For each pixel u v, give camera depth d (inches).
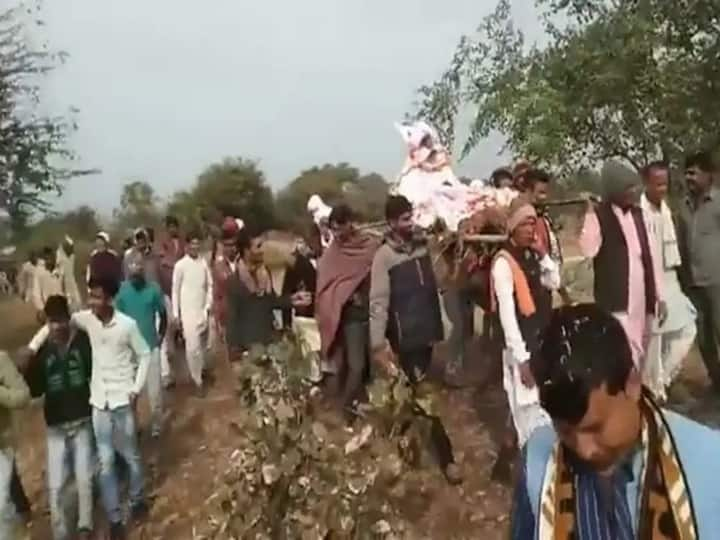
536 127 512.7
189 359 509.0
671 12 506.9
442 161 427.2
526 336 267.1
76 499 325.1
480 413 382.9
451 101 559.8
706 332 370.6
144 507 338.3
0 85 1184.8
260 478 243.8
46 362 314.0
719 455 99.9
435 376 418.9
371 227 406.6
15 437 283.1
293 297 444.5
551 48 538.9
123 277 552.4
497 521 294.2
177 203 1551.4
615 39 513.0
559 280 306.0
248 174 1560.0
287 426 248.2
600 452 98.9
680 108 504.4
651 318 323.3
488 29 559.5
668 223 340.8
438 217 410.6
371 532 237.5
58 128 1216.8
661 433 100.1
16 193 1193.4
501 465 319.0
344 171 1071.0
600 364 96.9
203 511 310.3
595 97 515.5
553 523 103.8
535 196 356.2
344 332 366.9
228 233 583.5
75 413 315.6
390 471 250.2
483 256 365.1
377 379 307.7
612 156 521.7
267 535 241.9
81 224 1328.7
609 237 316.8
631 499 100.9
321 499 239.0
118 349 321.1
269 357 268.1
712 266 356.8
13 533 274.5
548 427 109.0
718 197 357.1
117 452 328.5
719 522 98.6
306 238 480.1
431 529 288.5
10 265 1088.8
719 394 377.1
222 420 438.3
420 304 322.0
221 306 591.8
